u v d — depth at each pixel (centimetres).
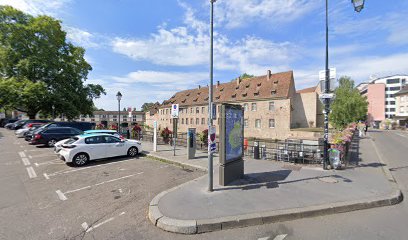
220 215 429
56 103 2642
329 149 803
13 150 1330
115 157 1101
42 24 2630
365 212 469
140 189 627
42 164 953
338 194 535
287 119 3350
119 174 788
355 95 3769
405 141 2017
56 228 410
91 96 3312
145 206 510
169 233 393
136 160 1031
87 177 752
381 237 368
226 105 609
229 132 626
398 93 5706
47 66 2608
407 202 525
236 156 660
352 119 3444
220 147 610
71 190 623
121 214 470
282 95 3425
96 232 396
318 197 516
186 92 5428
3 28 2523
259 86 3912
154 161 1007
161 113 5975
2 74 2605
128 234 389
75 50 3047
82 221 439
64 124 2017
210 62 572
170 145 1497
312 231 391
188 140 1011
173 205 477
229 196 527
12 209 495
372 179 659
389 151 1352
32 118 2833
